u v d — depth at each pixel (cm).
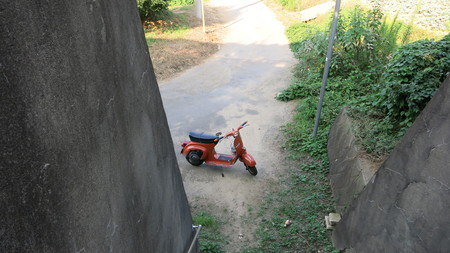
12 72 113
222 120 860
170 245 306
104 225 181
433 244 304
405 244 339
